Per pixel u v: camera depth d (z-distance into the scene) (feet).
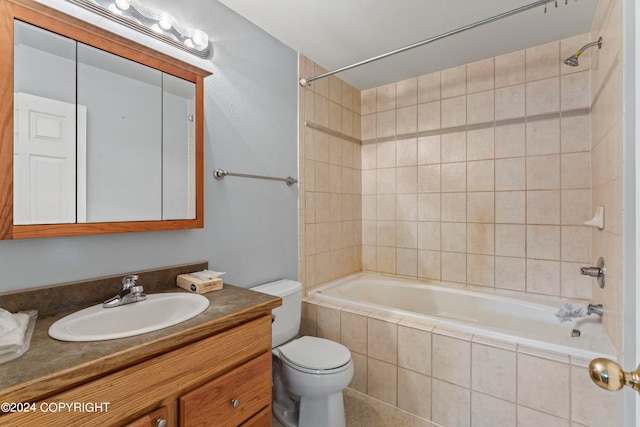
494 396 4.83
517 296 7.06
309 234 7.55
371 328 6.04
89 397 2.27
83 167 3.68
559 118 6.63
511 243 7.23
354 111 9.25
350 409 5.72
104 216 3.87
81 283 3.68
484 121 7.52
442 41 6.66
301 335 7.04
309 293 7.37
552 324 6.21
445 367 5.24
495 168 7.39
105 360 2.33
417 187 8.57
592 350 4.36
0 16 3.04
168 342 2.73
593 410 4.17
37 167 3.31
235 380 3.35
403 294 8.31
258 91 6.13
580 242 6.44
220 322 3.21
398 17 5.82
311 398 4.99
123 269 4.13
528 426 4.58
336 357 5.01
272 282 6.45
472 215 7.73
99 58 3.80
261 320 3.73
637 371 1.68
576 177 6.48
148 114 4.28
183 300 3.99
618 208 3.91
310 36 6.48
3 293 3.17
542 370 4.48
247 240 5.94
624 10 3.27
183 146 4.68
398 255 8.93
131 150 4.12
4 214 3.07
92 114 3.76
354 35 6.45
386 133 9.11
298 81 7.18
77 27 3.58
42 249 3.46
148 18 4.31
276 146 6.57
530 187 6.98
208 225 5.20
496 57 7.34
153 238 4.46
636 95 1.70
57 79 3.46
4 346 2.29
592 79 6.03
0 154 3.04
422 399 5.47
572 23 5.98
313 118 7.64
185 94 4.69
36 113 3.30
